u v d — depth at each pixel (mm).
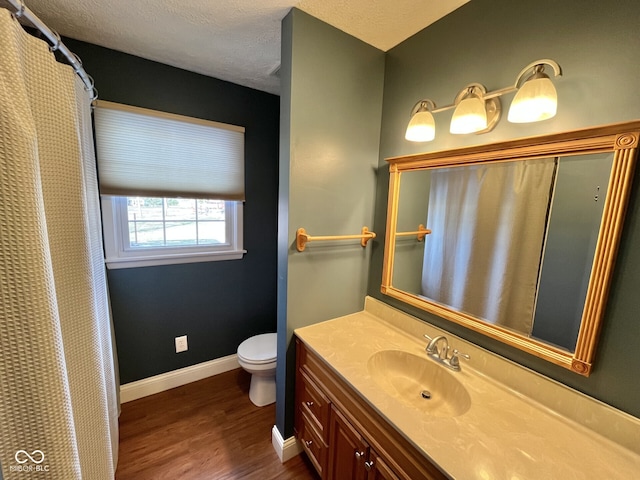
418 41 1365
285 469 1474
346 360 1179
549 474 709
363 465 1011
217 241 2164
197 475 1424
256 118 2146
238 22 1318
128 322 1852
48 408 825
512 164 1037
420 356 1233
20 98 766
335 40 1345
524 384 1009
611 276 818
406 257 1475
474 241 1176
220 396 1999
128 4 1190
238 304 2281
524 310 1023
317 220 1436
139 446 1580
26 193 767
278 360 1544
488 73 1110
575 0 867
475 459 741
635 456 775
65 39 1467
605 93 826
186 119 1832
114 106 1604
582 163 858
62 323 1001
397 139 1505
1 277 750
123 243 1806
